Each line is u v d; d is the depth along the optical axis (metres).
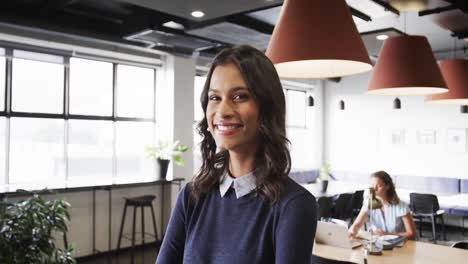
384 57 2.33
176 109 6.68
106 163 6.38
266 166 0.95
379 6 4.31
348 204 7.04
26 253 3.16
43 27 4.53
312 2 1.44
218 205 1.02
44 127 5.67
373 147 9.08
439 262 2.72
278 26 1.50
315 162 9.75
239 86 0.93
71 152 5.96
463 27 5.21
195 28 4.92
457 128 7.87
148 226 6.37
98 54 6.07
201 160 1.10
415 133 8.44
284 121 0.97
